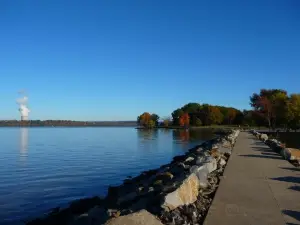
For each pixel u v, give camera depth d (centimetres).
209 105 15762
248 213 718
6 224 1313
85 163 3244
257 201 816
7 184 2123
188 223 671
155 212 715
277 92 9625
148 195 1024
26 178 2358
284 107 7612
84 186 2061
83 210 1333
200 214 734
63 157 3819
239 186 990
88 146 5666
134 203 973
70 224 998
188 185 835
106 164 3175
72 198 1741
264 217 690
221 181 1068
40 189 1967
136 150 4825
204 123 15675
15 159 3628
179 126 16712
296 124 7419
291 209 749
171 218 673
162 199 738
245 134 5266
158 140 7388
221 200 825
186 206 743
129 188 1530
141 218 604
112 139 8006
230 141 2961
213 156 1608
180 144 6094
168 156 3978
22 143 6600
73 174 2547
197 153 2138
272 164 1487
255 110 9738
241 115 15125
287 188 965
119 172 2667
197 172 1055
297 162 1634
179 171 1442
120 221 586
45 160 3509
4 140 7738
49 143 6581
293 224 648
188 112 16575
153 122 19362
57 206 1577
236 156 1816
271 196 868
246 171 1274
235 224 645
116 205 1139
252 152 2064
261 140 3569
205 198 869
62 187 2028
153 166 3059
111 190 1617
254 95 10344
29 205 1598
